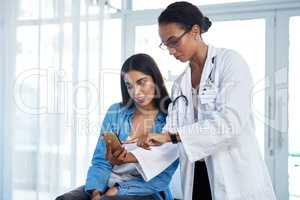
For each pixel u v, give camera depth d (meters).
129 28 3.06
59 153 2.44
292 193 2.66
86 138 2.66
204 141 1.26
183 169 1.45
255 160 1.34
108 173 1.57
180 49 1.31
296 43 2.61
